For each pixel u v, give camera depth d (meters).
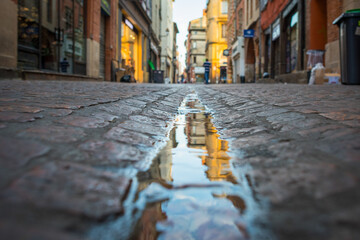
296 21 14.17
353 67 7.46
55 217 0.68
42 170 0.94
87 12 14.77
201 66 74.94
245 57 27.17
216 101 5.00
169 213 0.77
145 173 1.11
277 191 0.87
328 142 1.38
